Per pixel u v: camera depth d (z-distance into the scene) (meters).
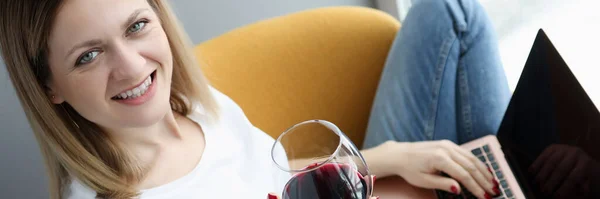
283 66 1.19
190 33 1.51
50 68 0.77
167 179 0.96
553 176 0.85
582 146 0.77
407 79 1.13
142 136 0.94
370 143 1.20
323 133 0.72
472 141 1.08
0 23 0.74
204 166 0.99
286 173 0.67
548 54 0.86
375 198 0.78
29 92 0.79
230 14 1.51
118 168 0.91
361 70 1.23
